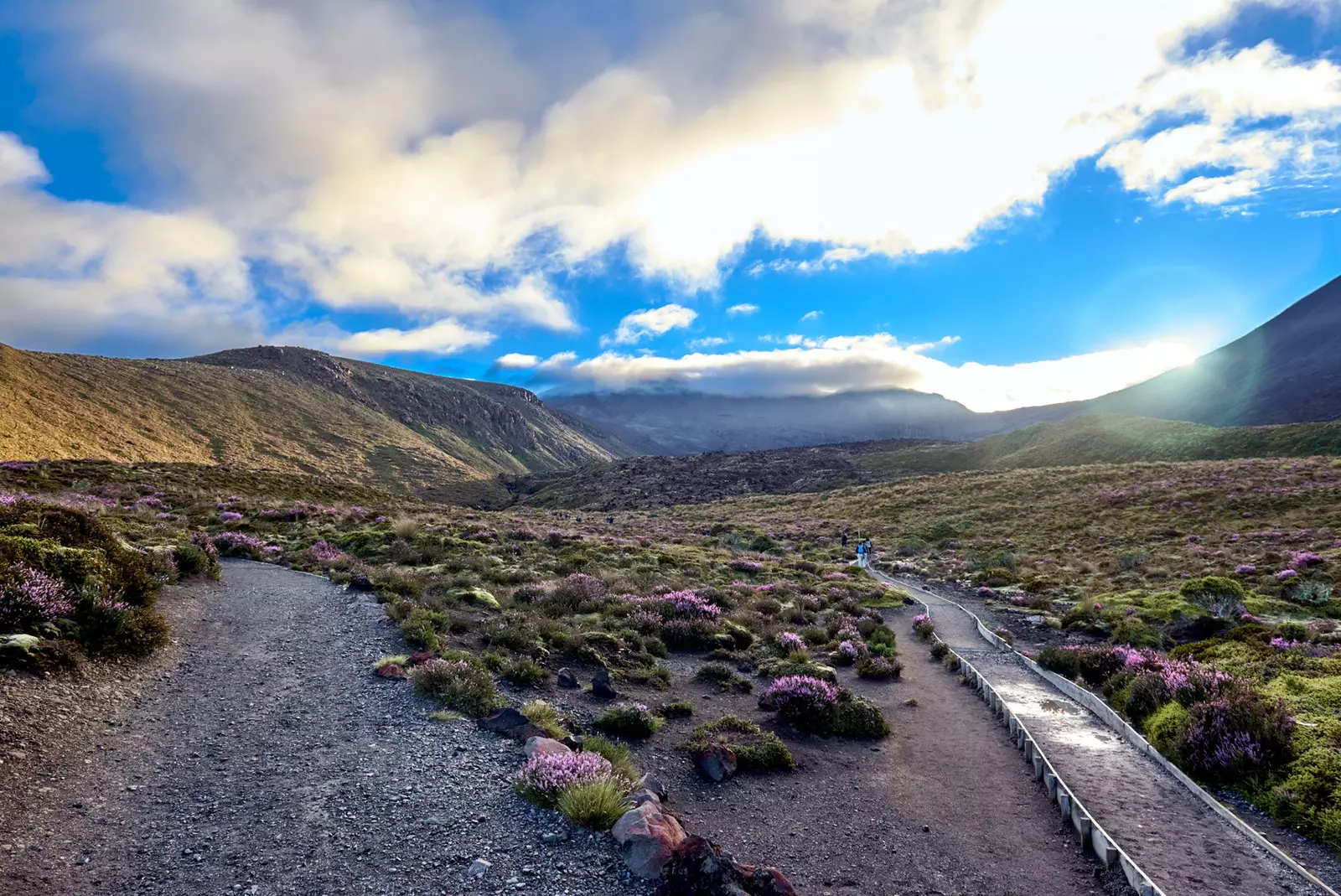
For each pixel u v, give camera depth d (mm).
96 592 11578
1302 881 8148
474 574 23406
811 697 13969
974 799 10844
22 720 8109
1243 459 80812
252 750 8805
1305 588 26500
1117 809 10180
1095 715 15289
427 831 7129
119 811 6887
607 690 13531
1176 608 24594
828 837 9125
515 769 8883
